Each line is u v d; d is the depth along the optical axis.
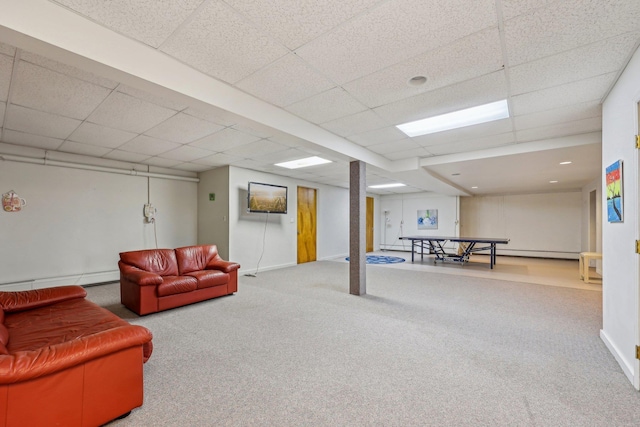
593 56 2.06
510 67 2.22
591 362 2.30
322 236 8.46
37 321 2.21
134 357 1.71
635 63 2.00
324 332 2.93
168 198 6.16
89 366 1.53
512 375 2.12
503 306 3.83
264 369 2.21
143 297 3.41
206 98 2.34
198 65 2.20
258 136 3.89
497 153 4.46
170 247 6.14
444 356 2.42
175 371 2.18
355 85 2.52
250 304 3.92
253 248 6.34
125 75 1.90
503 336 2.83
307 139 3.38
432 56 2.08
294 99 2.79
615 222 2.37
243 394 1.89
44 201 4.61
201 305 3.88
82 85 2.45
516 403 1.79
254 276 5.87
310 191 8.21
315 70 2.28
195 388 1.96
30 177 4.48
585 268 5.38
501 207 10.03
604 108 2.70
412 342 2.69
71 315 2.35
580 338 2.77
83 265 5.00
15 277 4.35
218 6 1.59
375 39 1.89
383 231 11.58
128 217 5.56
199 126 3.49
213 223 6.18
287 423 1.62
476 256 10.06
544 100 2.78
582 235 8.60
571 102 2.80
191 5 1.58
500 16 1.67
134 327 1.77
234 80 2.43
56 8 1.59
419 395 1.88
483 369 2.20
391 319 3.32
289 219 7.31
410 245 10.98
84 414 1.51
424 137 3.98
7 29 1.45
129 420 1.65
